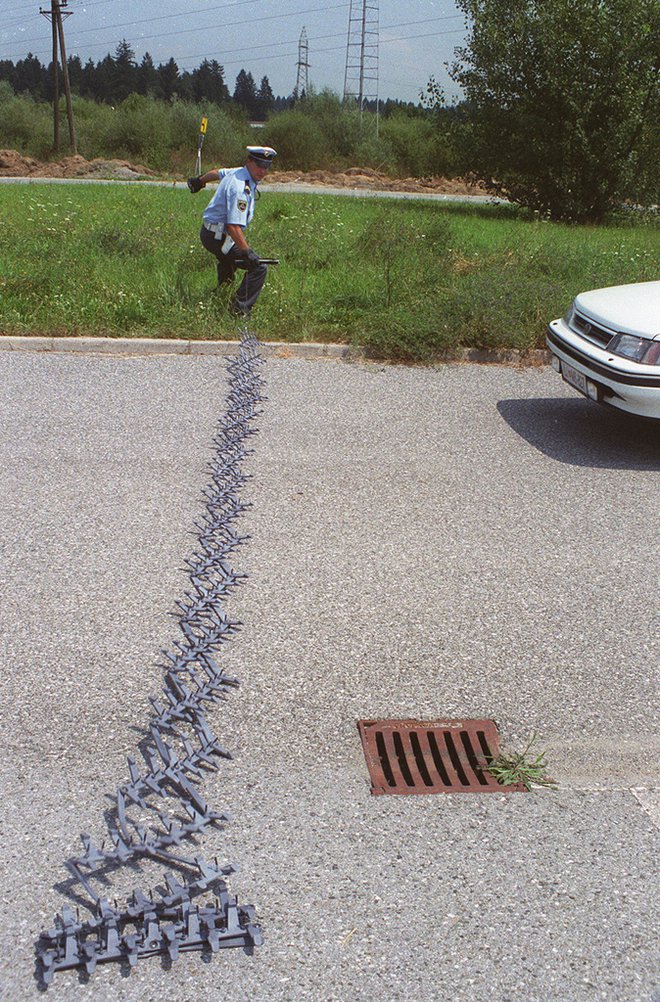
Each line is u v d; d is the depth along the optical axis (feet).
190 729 10.59
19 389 23.53
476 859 8.95
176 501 17.04
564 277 38.50
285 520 16.55
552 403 25.23
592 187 80.23
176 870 8.61
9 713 10.69
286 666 11.98
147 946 7.63
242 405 22.99
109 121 145.89
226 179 29.25
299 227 48.19
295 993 7.39
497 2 79.56
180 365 26.58
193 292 32.30
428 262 38.32
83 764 9.95
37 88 330.54
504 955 7.88
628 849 9.24
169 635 12.55
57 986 7.36
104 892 8.29
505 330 29.22
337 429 21.88
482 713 11.30
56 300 30.63
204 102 152.25
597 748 10.81
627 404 20.39
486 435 22.17
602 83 77.46
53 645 12.14
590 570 15.37
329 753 10.39
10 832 8.92
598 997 7.54
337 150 149.89
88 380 24.64
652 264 42.88
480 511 17.54
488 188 85.46
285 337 29.48
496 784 10.13
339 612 13.44
